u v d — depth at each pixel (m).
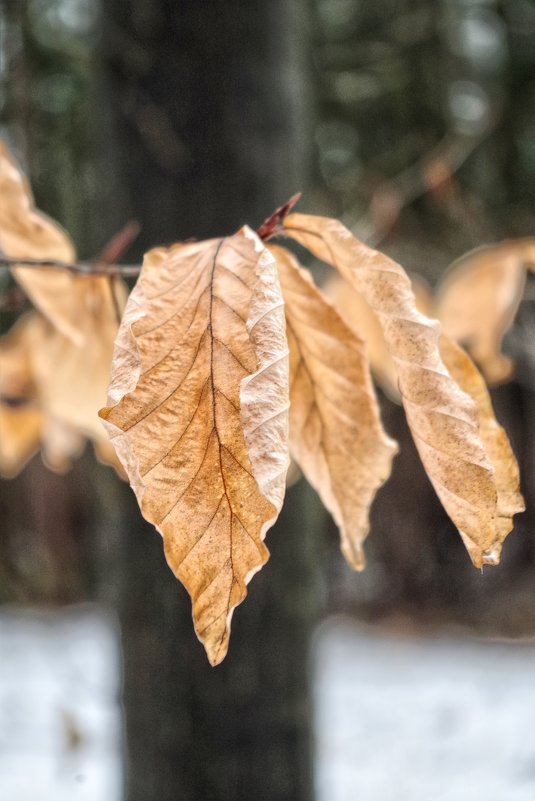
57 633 4.09
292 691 1.05
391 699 3.19
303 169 1.05
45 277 0.75
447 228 2.43
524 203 3.30
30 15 1.42
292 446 0.69
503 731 2.76
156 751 1.05
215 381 0.63
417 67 2.30
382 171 2.41
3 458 0.93
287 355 0.63
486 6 2.99
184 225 0.99
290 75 1.03
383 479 0.69
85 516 4.66
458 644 4.06
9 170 0.74
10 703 2.91
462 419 0.65
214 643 0.62
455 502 0.65
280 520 1.06
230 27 0.98
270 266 0.64
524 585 4.43
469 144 2.40
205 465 0.63
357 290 0.67
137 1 0.98
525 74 3.17
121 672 1.09
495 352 0.83
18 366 0.86
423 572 4.54
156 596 1.05
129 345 0.63
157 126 0.98
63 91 1.54
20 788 2.18
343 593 4.61
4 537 4.70
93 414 0.81
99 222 1.05
